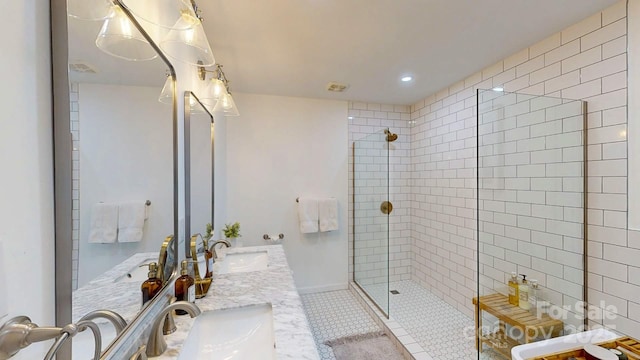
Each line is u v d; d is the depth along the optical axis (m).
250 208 2.90
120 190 0.85
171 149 1.27
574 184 1.67
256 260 2.17
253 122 2.91
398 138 3.38
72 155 0.61
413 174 3.37
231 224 2.77
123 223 0.86
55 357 0.54
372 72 2.38
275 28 1.68
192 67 1.66
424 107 3.14
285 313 1.17
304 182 3.06
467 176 2.55
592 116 1.59
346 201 3.22
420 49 1.98
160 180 1.16
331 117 3.15
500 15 1.58
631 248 1.44
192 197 1.63
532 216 1.86
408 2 1.45
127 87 0.90
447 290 2.80
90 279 0.69
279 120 2.98
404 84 2.68
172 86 1.29
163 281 1.13
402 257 3.38
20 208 0.47
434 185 3.01
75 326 0.46
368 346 2.14
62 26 0.55
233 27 1.67
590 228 1.61
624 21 1.45
